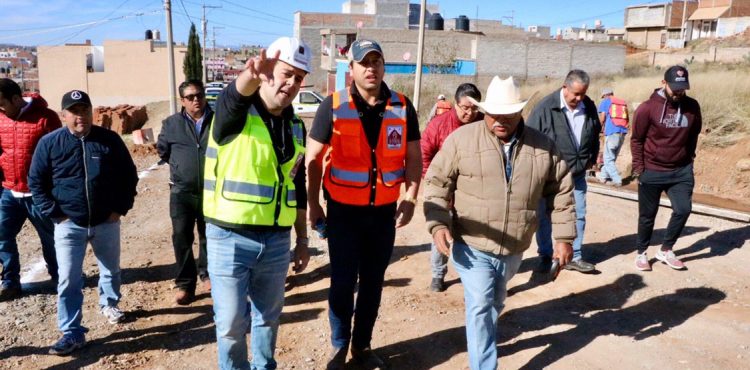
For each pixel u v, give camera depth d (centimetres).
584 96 534
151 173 1162
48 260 525
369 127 350
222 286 293
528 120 548
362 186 351
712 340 420
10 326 445
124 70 5306
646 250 555
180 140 474
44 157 388
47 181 396
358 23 5291
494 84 330
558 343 418
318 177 358
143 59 5294
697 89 1374
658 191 540
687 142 522
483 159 335
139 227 745
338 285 362
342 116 348
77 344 408
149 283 543
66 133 397
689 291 507
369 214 359
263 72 263
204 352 411
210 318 466
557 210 347
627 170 1127
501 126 326
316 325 451
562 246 343
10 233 494
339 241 360
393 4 6006
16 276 504
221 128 281
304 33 5819
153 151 1505
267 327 317
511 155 336
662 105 516
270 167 289
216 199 289
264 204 288
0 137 470
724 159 1060
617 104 1017
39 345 417
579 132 530
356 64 341
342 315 369
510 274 352
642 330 436
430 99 2809
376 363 385
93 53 5597
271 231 296
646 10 7244
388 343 420
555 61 4006
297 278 547
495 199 335
